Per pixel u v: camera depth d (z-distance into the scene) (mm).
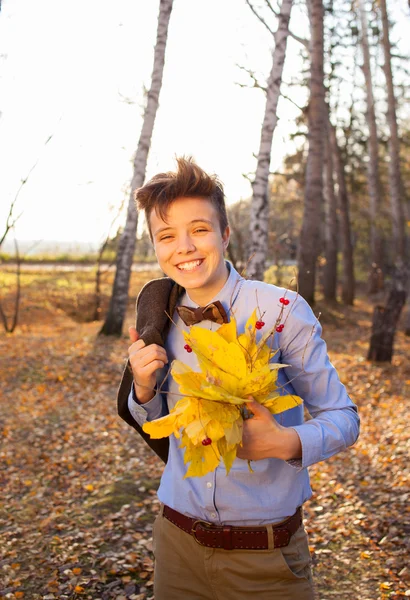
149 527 4375
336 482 5285
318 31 14648
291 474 1747
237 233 14203
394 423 6824
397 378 9273
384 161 27438
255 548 1711
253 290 1772
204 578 1776
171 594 1830
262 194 9898
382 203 27312
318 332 1747
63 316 17641
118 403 1833
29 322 16312
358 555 3955
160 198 1670
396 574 3670
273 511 1718
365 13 21531
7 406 7680
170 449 1860
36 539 4160
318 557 3973
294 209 26875
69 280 23000
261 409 1451
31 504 4816
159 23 11633
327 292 21375
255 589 1716
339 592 3531
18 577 3637
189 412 1409
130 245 12617
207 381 1400
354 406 1726
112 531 4285
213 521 1740
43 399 8062
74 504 4809
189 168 1677
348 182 27234
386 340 10273
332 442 1564
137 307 1865
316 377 1709
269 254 26344
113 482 5262
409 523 4230
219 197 1745
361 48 23359
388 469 5367
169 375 1841
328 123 22453
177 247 1678
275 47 9859
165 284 1850
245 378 1435
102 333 12625
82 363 9992
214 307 1714
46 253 34562
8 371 9320
